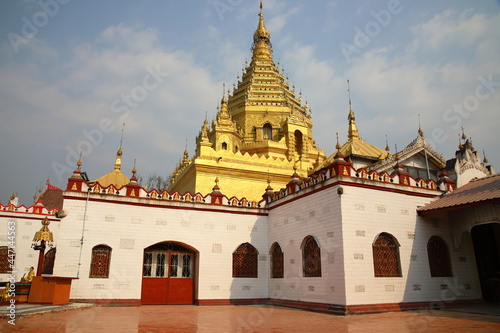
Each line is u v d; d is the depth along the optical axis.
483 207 17.70
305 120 38.22
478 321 12.71
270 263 21.44
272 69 42.50
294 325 12.05
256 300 20.70
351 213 16.55
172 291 19.81
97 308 16.56
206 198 21.27
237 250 21.11
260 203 22.62
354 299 15.38
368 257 16.34
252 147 34.81
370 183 17.42
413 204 18.56
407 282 17.03
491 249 20.23
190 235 20.23
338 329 11.20
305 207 18.95
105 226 18.62
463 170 22.30
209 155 28.33
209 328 11.30
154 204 19.84
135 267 18.72
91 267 18.00
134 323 11.99
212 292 19.88
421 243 18.14
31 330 9.66
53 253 27.62
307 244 18.58
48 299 15.66
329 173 17.55
